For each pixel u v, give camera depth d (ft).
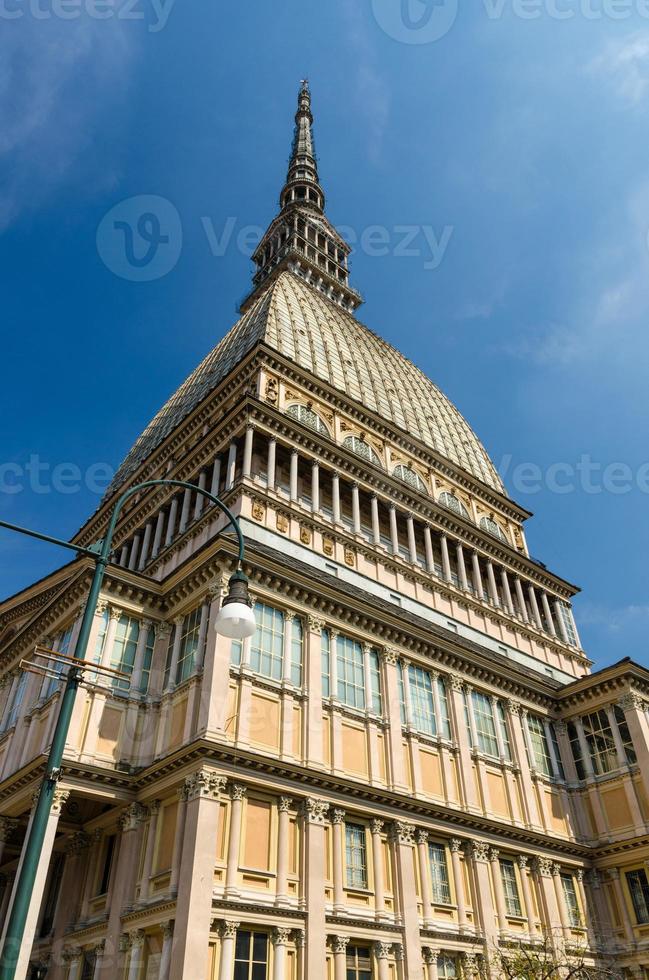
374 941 88.07
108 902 86.28
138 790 90.99
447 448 199.21
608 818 129.49
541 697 141.38
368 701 107.96
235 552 102.06
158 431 196.65
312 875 85.35
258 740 90.48
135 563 146.30
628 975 115.75
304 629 106.01
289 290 207.10
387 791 98.27
